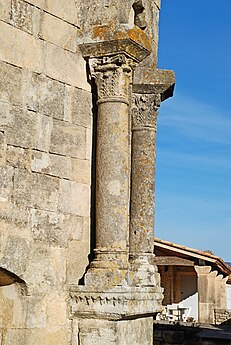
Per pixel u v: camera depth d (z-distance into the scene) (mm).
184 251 28531
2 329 7047
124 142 7672
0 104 6801
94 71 7840
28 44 7180
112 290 7207
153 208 9031
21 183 6965
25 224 6973
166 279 35688
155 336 15430
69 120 7641
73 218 7598
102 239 7523
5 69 6883
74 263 7559
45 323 7109
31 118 7148
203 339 19625
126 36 7602
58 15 7602
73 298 7391
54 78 7484
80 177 7727
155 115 9164
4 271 6781
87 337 7281
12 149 6898
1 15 6871
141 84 9023
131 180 9039
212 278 29156
